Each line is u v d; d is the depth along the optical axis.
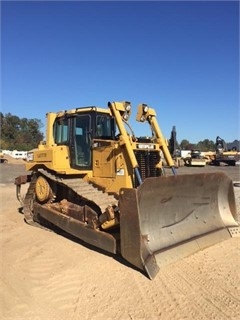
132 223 5.25
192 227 6.48
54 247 6.72
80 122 8.02
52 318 4.09
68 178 7.85
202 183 6.61
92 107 7.79
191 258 5.83
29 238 7.47
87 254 6.21
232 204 7.52
